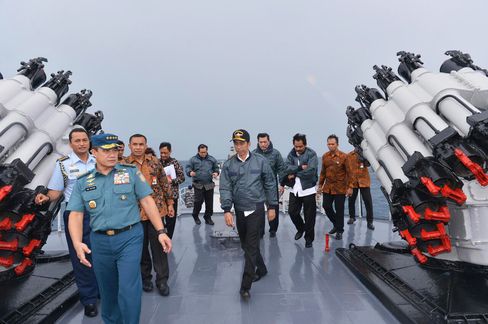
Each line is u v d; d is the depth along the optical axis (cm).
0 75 419
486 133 285
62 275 430
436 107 362
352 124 520
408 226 357
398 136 386
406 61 429
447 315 301
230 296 409
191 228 830
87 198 288
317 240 681
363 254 496
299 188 627
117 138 297
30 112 371
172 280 470
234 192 421
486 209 337
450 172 324
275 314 359
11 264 333
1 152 315
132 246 293
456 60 401
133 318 288
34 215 332
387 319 343
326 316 352
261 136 652
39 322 321
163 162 643
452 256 376
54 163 393
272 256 574
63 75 446
